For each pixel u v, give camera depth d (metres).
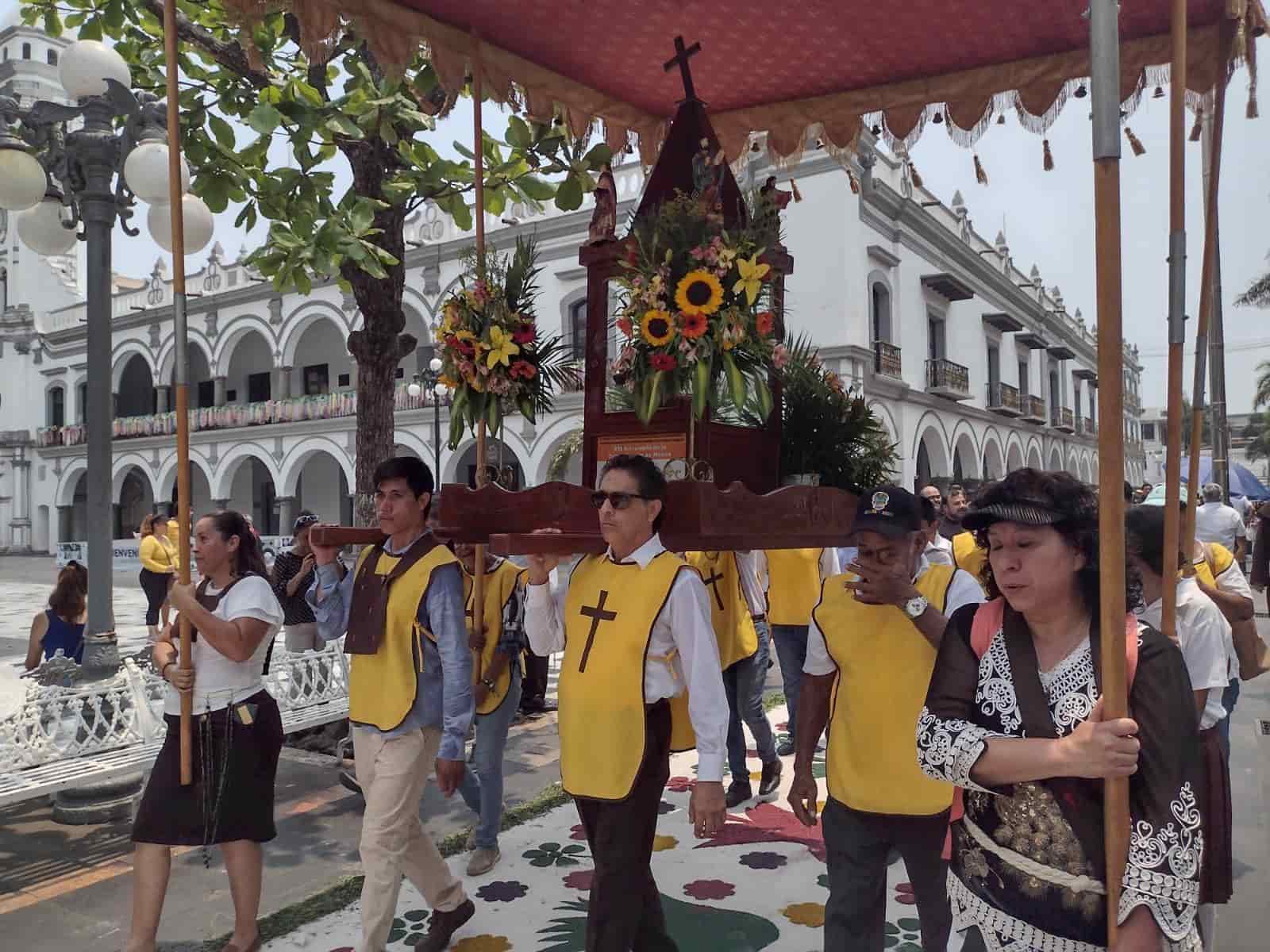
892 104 4.59
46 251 5.98
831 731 2.83
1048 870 1.65
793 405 3.76
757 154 5.16
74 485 37.22
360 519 6.42
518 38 4.10
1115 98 1.67
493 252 3.67
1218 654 2.88
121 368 33.41
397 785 3.22
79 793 5.26
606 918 2.62
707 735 2.65
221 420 29.38
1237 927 3.49
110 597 5.80
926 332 21.89
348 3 3.52
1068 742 1.56
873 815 2.68
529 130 5.15
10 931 3.92
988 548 1.82
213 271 29.72
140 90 6.01
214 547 3.48
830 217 17.95
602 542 2.94
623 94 4.74
